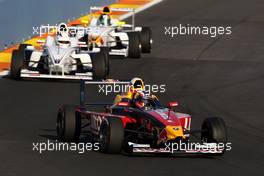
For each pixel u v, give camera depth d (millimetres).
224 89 91562
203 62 107000
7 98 85125
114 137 57562
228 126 74438
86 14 143250
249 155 61188
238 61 107750
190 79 96875
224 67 103750
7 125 72125
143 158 57688
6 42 123500
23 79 95500
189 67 103812
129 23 137000
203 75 99125
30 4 135250
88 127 71312
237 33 127125
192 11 145500
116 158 57219
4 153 58656
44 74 94562
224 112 80938
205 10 146250
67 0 142500
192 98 87125
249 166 56688
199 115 79125
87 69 97188
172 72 100812
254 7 148875
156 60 108500
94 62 94625
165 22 137000
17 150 59906
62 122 62719
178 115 60438
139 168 54219
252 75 99062
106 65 96000
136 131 58875
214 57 110312
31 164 54781
